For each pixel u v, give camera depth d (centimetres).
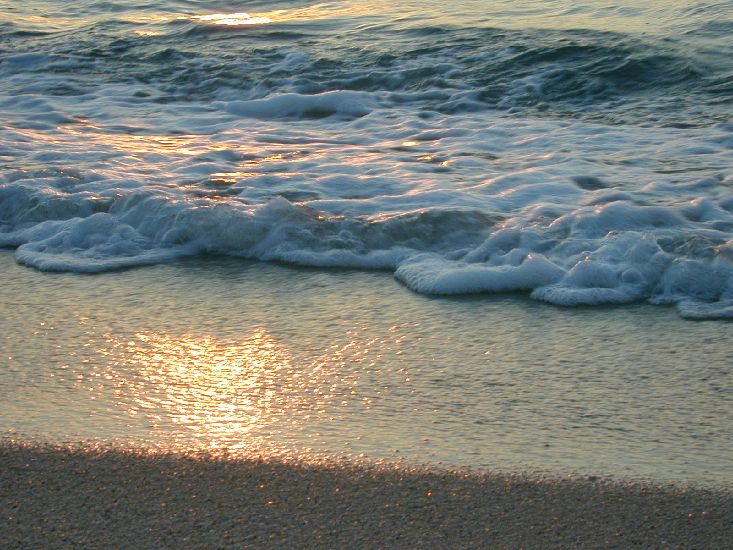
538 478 335
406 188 715
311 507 320
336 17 1547
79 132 959
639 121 945
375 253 597
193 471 343
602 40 1224
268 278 568
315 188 718
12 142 894
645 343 462
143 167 786
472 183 725
